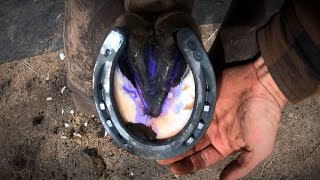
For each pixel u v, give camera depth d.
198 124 0.34
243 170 0.39
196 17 0.56
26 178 0.55
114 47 0.33
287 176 0.54
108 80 0.33
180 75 0.34
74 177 0.54
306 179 0.54
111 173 0.54
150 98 0.35
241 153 0.40
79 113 0.55
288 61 0.35
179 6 0.34
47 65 0.57
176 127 0.35
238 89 0.41
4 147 0.55
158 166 0.54
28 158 0.55
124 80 0.34
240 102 0.40
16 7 0.58
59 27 0.57
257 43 0.39
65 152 0.55
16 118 0.56
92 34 0.40
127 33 0.33
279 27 0.36
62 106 0.56
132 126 0.35
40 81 0.56
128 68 0.34
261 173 0.54
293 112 0.54
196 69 0.33
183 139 0.34
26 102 0.56
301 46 0.34
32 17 0.58
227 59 0.43
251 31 0.42
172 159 0.41
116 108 0.34
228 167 0.40
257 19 0.42
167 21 0.33
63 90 0.56
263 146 0.39
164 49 0.33
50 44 0.57
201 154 0.42
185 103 0.35
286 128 0.54
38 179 0.54
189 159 0.41
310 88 0.35
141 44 0.33
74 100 0.50
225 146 0.42
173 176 0.54
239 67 0.42
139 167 0.54
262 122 0.39
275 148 0.54
